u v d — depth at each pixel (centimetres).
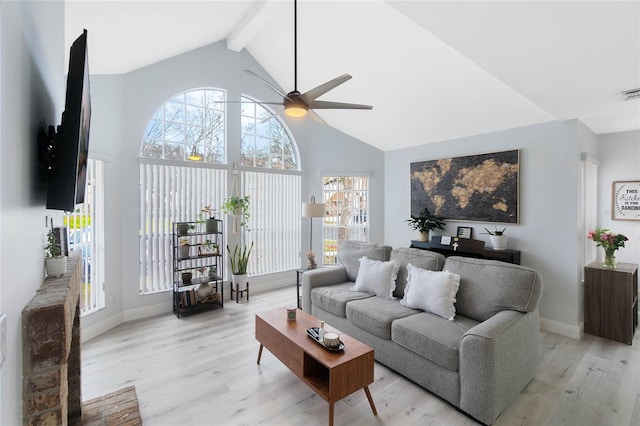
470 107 382
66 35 246
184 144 442
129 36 300
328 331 247
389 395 236
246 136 511
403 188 533
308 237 574
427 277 290
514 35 182
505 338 213
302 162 570
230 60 478
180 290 427
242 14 396
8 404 90
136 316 388
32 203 124
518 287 248
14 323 96
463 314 275
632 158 403
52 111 165
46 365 107
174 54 415
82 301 330
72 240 321
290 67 471
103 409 212
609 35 177
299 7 352
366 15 321
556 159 360
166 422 207
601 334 341
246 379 256
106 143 355
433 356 229
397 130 491
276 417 212
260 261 518
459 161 449
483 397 202
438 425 205
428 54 329
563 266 353
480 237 430
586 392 239
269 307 435
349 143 564
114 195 365
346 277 404
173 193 420
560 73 229
